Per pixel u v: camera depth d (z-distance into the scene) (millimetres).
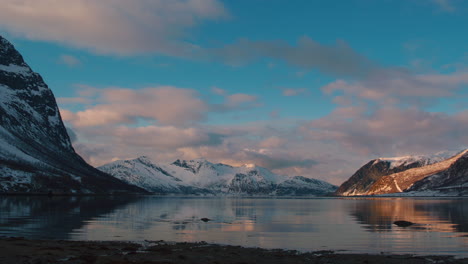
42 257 43594
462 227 93125
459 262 48938
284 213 156375
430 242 68688
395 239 72938
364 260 49719
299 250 60094
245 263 46000
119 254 48938
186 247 59469
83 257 43844
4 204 169625
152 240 69750
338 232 84938
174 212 154500
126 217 119562
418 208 186375
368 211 168500
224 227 95250
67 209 147625
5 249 48219
